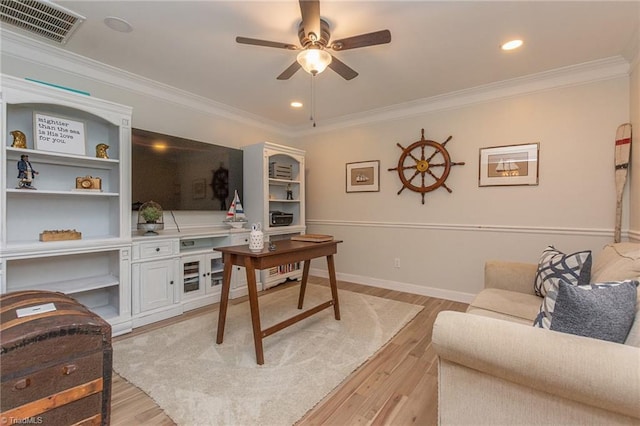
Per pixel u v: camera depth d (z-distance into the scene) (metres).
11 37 2.23
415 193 3.74
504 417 1.09
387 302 3.35
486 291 2.12
